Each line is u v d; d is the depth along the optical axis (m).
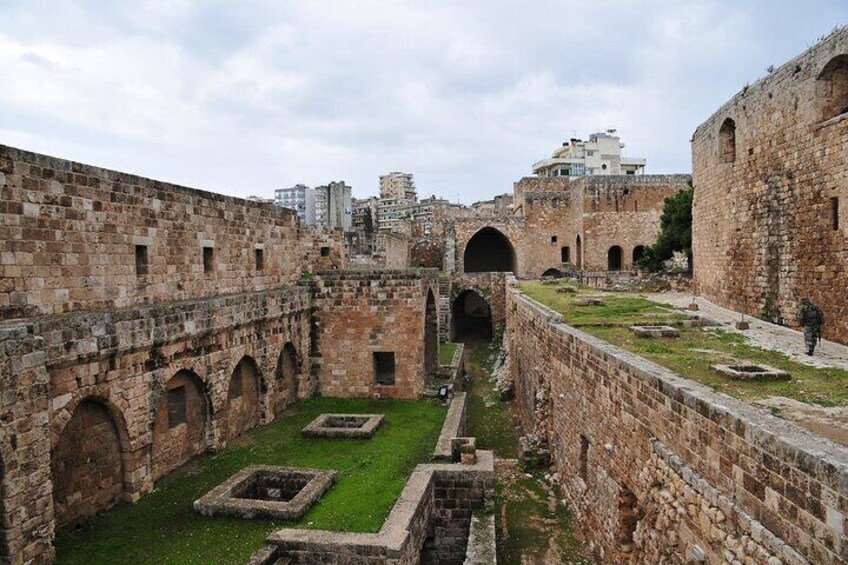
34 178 12.45
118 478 14.34
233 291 20.77
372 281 25.14
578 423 16.41
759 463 7.40
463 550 16.47
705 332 19.05
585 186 62.88
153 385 14.95
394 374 25.44
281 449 18.77
